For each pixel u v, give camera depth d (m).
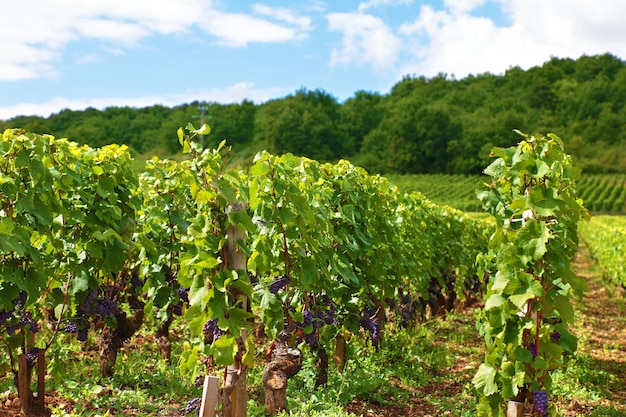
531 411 4.32
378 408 5.38
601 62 144.00
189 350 4.05
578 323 10.70
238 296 3.78
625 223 24.97
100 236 4.66
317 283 5.32
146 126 116.06
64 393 4.83
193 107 121.25
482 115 116.00
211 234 3.73
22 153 4.22
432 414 5.34
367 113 122.19
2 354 4.94
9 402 4.53
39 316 4.99
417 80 153.12
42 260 4.48
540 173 4.07
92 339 6.37
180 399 5.16
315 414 4.65
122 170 5.45
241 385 3.92
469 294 12.52
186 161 6.54
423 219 9.42
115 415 4.52
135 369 5.73
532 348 4.26
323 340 5.75
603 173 100.25
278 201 4.64
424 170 104.75
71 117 124.38
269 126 107.69
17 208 4.16
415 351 7.39
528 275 4.09
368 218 6.76
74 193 5.09
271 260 4.63
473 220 13.59
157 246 6.26
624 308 13.37
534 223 4.09
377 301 6.89
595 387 6.53
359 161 107.12
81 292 4.93
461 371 6.92
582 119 118.44
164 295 6.12
